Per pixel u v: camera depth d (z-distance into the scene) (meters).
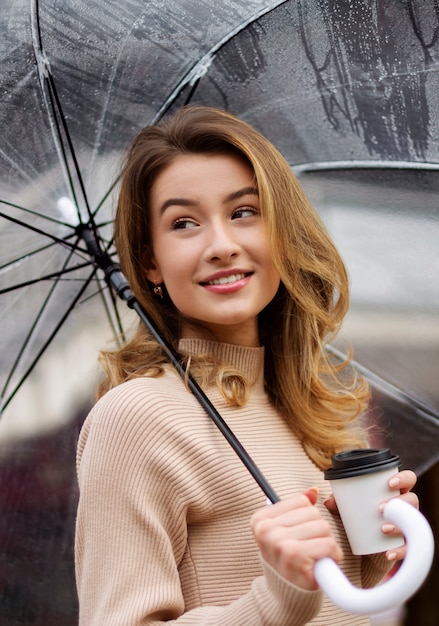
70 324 3.00
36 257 2.93
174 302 2.45
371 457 2.11
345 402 2.79
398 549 2.20
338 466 2.14
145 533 2.10
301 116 3.04
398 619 4.59
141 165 2.46
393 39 2.94
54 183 2.85
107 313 3.03
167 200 2.41
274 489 2.33
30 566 2.99
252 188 2.43
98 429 2.20
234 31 2.91
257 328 2.72
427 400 3.16
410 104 2.97
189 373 2.37
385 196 3.11
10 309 2.94
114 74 2.83
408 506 1.94
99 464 2.16
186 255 2.39
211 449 2.23
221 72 2.94
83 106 2.82
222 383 2.46
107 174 2.91
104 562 2.10
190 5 2.86
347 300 2.71
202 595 2.18
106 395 2.25
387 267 3.15
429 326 3.14
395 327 3.16
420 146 3.01
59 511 3.00
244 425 2.45
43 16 2.71
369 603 1.77
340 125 3.04
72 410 3.01
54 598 3.00
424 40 2.93
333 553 1.85
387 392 3.17
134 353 2.56
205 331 2.53
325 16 2.95
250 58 2.96
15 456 2.99
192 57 2.90
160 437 2.17
